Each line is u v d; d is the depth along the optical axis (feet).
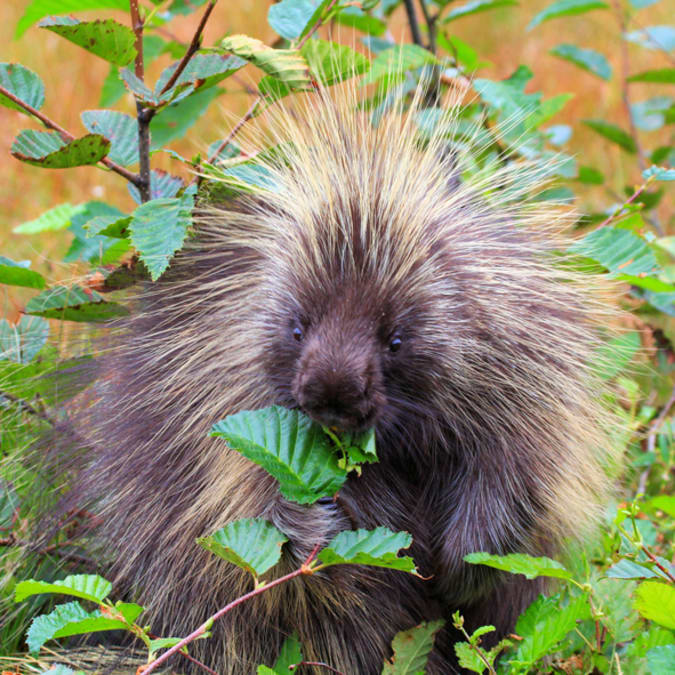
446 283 5.34
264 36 9.70
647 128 7.27
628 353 5.88
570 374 5.50
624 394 5.99
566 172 6.38
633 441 6.01
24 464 5.74
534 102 6.17
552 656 5.38
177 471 5.53
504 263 5.46
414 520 5.49
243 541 5.18
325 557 5.12
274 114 5.75
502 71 10.42
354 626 5.48
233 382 5.45
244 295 5.47
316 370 5.14
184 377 5.52
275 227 5.49
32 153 5.49
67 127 8.57
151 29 6.20
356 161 5.51
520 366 5.41
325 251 5.27
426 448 5.44
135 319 5.65
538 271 5.52
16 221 7.53
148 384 5.59
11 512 5.74
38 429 5.80
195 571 5.49
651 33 7.46
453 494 5.48
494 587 5.49
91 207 6.09
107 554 5.64
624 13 7.68
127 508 5.59
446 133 5.84
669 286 5.62
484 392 5.38
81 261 5.97
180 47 6.33
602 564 5.55
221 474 5.43
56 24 5.38
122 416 5.62
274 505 5.31
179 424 5.53
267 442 5.21
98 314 5.71
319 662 5.44
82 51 9.69
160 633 5.58
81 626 5.07
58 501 5.69
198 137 8.38
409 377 5.30
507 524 5.41
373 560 5.10
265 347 5.35
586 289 5.63
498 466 5.41
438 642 5.56
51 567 5.65
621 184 8.16
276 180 5.59
